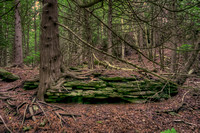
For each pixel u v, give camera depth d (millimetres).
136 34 9219
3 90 4832
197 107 4438
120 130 3521
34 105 4113
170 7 4621
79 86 5129
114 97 5148
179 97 5293
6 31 11172
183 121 3830
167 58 11586
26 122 3457
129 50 16047
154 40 9953
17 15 8406
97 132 3422
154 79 5660
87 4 2283
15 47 8516
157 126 3689
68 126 3557
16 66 8203
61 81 5004
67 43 7758
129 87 5332
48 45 4605
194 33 4984
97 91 5098
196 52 5141
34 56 9203
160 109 4578
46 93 4637
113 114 4277
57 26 4730
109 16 6895
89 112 4375
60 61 5117
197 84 5375
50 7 4367
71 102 4957
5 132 3080
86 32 5426
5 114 3604
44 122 3508
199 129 3453
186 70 5395
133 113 4352
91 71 6117
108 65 7105
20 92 4891
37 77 5375
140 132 3451
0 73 5766
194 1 4426
